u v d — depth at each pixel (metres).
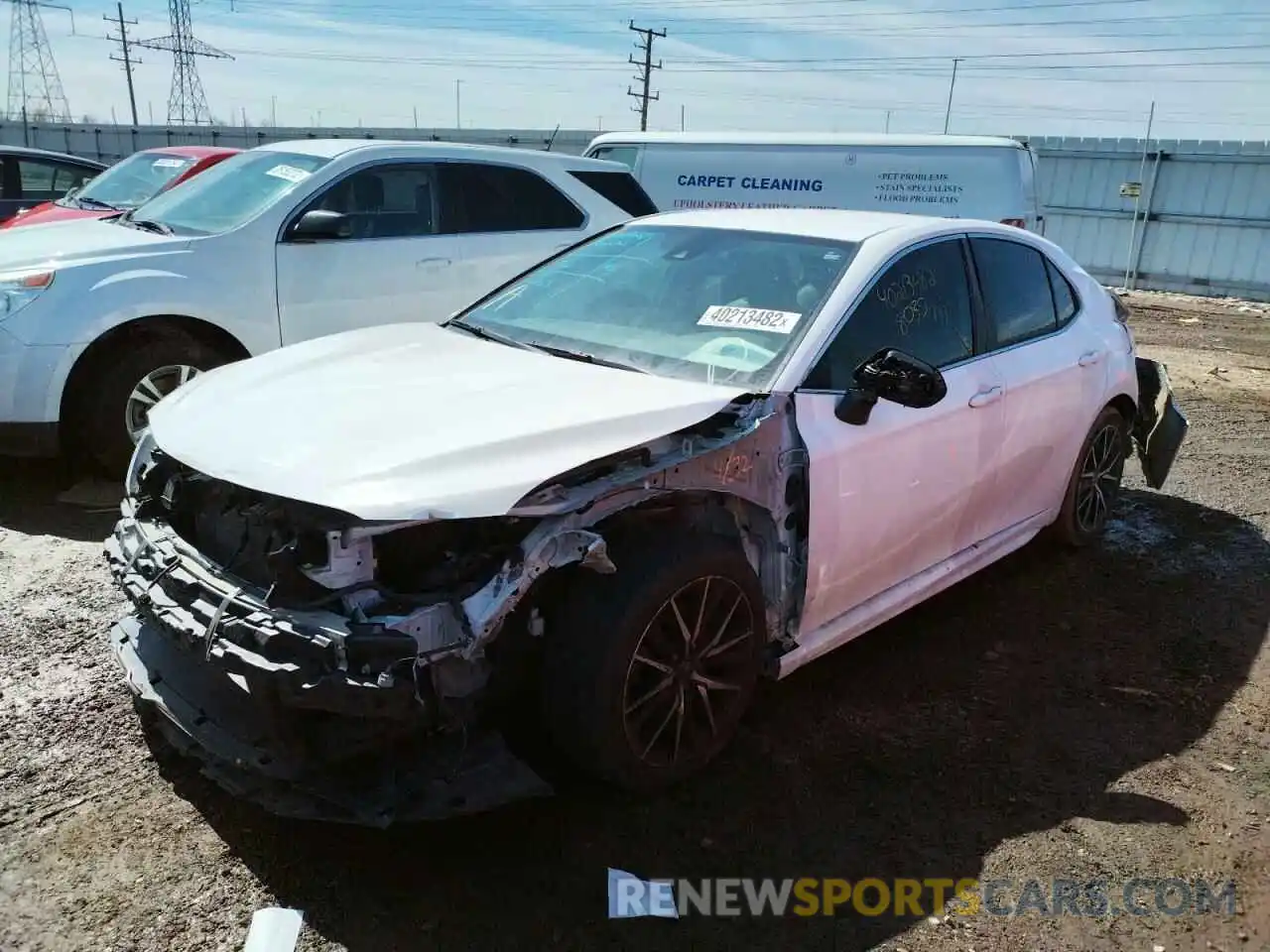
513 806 2.92
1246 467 7.10
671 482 2.82
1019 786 3.16
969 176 11.80
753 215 4.22
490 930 2.46
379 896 2.55
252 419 2.88
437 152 6.71
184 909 2.47
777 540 3.16
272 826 2.79
